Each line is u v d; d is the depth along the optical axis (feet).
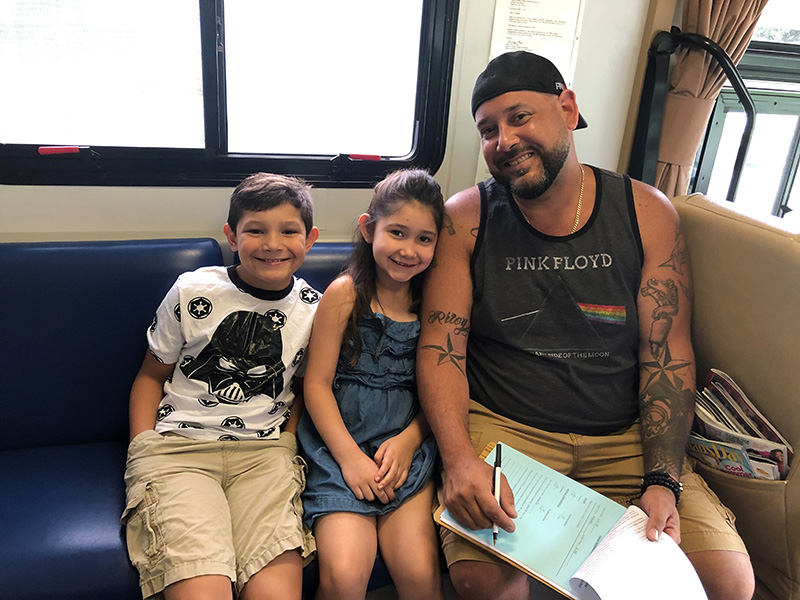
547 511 3.66
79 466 4.23
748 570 3.64
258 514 3.75
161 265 4.61
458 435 3.99
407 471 4.06
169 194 5.12
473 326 4.49
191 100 4.99
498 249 4.38
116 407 4.61
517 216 4.36
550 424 4.36
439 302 4.36
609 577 3.11
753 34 6.10
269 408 4.26
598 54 5.73
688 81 5.73
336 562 3.50
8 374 4.30
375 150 5.65
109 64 4.72
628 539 3.37
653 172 6.01
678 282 4.39
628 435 4.40
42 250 4.42
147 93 4.88
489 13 5.32
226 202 5.29
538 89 4.05
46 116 4.71
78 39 4.59
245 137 5.26
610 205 4.37
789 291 4.09
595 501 3.74
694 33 5.57
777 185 7.38
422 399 4.25
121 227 5.09
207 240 4.89
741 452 4.17
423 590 3.60
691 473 4.30
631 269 4.34
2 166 4.65
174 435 4.08
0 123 4.62
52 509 3.73
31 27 4.47
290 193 4.11
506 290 4.34
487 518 3.55
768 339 4.25
